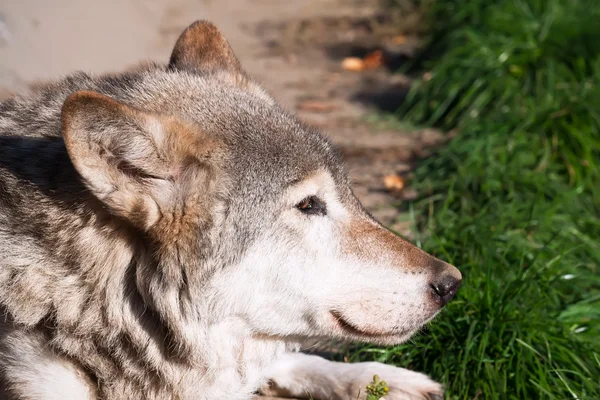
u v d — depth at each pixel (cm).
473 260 734
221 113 527
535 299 686
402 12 1634
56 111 544
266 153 519
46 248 504
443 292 540
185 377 532
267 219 516
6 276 505
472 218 825
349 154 1047
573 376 632
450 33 1298
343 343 688
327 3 1800
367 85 1329
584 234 829
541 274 720
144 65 628
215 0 1814
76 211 499
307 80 1357
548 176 917
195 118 520
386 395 596
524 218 832
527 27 1105
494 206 861
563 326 660
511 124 991
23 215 507
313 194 529
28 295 502
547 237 809
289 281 527
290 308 533
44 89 586
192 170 498
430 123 1127
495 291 685
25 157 521
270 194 516
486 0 1229
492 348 643
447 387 624
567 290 731
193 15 1681
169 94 539
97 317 508
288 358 629
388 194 944
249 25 1661
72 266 504
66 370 513
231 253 510
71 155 458
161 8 1681
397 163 1026
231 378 548
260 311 528
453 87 1104
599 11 1111
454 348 655
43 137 529
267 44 1552
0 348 518
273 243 520
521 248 757
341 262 535
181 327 515
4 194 516
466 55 1145
